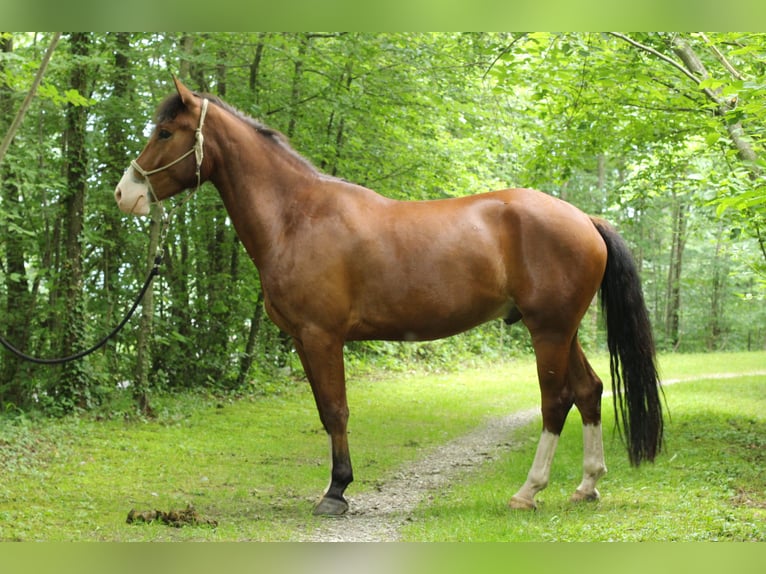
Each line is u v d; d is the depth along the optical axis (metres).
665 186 9.91
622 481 6.46
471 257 5.42
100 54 10.34
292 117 12.10
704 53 8.80
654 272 28.62
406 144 13.40
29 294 10.52
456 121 13.07
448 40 11.36
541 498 5.94
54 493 6.23
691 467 6.80
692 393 13.20
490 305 5.53
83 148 10.17
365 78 11.79
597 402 5.67
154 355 12.61
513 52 8.47
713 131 7.95
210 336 13.27
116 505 5.92
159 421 10.01
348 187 5.71
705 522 4.91
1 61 7.82
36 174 9.79
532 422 10.69
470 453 8.52
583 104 8.95
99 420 9.78
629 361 5.55
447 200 5.68
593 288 5.48
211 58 10.65
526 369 19.11
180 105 5.67
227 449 8.52
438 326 5.54
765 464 6.84
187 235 12.80
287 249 5.57
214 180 5.80
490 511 5.45
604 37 7.60
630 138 9.27
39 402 9.97
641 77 8.15
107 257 11.98
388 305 5.48
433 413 11.70
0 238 10.35
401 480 7.08
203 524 5.25
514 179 19.44
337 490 5.63
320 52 11.58
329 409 5.55
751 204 6.08
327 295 5.45
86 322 10.26
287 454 8.34
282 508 5.88
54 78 10.06
